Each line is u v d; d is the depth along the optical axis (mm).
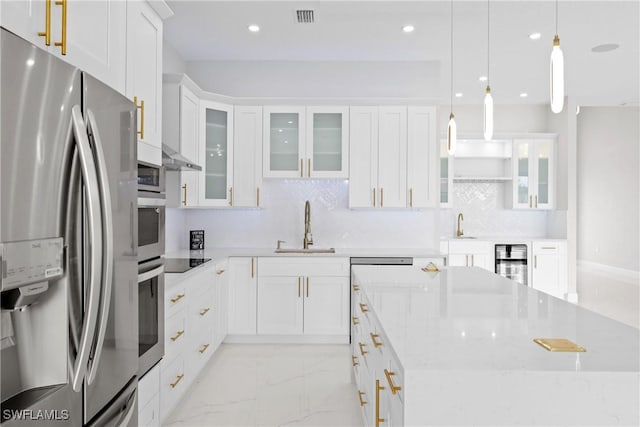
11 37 972
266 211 4520
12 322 1045
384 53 4285
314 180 4527
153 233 2068
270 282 3957
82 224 1213
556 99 1980
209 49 4203
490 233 6359
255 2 3246
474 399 1123
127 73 1804
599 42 3975
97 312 1204
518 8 3322
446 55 4332
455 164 6398
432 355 1224
